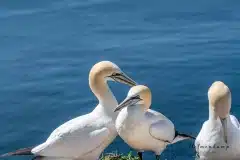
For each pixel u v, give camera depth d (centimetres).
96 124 1561
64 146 1546
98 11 2456
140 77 2072
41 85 2072
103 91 1583
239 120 1833
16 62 2195
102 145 1570
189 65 2117
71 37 2312
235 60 2125
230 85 2000
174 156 1730
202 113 1891
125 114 1527
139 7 2464
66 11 2462
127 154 1734
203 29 2309
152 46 2228
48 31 2356
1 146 1816
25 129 1884
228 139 1462
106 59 2173
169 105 1930
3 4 2516
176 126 1839
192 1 2472
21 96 2030
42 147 1548
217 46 2206
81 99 1995
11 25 2400
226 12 2392
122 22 2378
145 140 1548
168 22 2366
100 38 2298
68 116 1927
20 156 1767
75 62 2173
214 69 2089
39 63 2184
